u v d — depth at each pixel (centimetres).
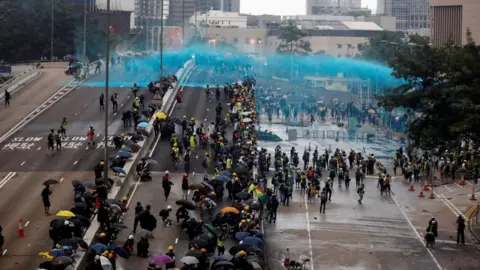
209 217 7238
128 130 11019
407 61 9125
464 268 7225
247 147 9950
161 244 6594
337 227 8594
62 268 5319
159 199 8044
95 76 15600
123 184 8144
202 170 9381
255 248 6091
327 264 7294
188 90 14400
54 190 8069
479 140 8925
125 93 13712
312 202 9738
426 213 9288
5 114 12062
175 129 11350
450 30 17425
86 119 11700
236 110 11862
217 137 10119
